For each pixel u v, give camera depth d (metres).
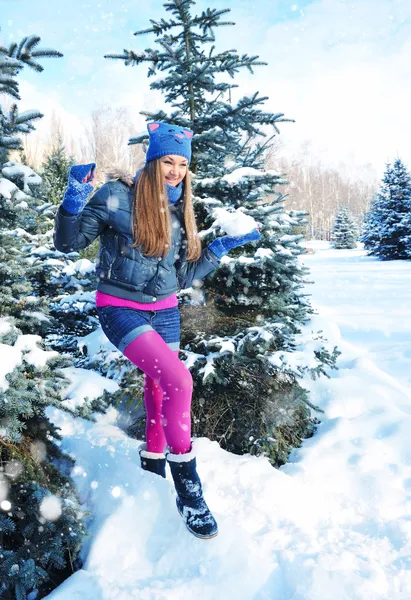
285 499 2.20
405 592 1.62
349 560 1.76
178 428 1.76
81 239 1.78
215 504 2.14
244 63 2.97
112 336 1.86
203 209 3.01
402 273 13.84
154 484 1.97
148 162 1.91
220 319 3.11
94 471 2.10
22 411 1.66
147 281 1.89
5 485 1.64
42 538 1.64
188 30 3.00
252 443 2.82
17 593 1.50
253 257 2.90
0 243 1.96
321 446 2.84
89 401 2.08
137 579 1.64
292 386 3.05
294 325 3.15
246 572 1.65
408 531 1.97
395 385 3.87
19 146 1.82
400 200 22.02
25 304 2.04
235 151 3.46
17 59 1.82
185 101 3.18
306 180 57.09
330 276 13.30
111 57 2.86
